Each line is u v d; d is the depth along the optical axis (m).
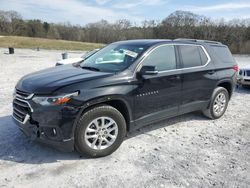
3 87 8.58
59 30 84.62
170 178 3.32
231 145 4.38
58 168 3.46
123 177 3.31
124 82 3.87
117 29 75.31
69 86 3.45
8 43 48.38
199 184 3.21
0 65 15.65
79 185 3.11
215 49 5.66
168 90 4.49
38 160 3.64
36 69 14.20
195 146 4.29
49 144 3.57
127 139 4.48
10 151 3.86
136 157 3.85
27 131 3.61
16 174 3.29
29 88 3.61
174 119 5.60
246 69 8.95
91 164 3.60
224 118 5.84
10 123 4.98
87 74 3.88
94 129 3.69
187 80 4.80
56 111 3.35
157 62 4.39
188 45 5.03
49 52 33.09
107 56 4.61
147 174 3.39
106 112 3.71
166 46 4.62
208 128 5.14
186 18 62.69
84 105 3.47
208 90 5.32
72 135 3.48
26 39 56.88
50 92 3.39
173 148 4.19
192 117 5.79
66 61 9.86
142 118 4.22
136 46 4.53
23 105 3.60
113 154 3.91
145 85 4.12
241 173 3.50
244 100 7.72
